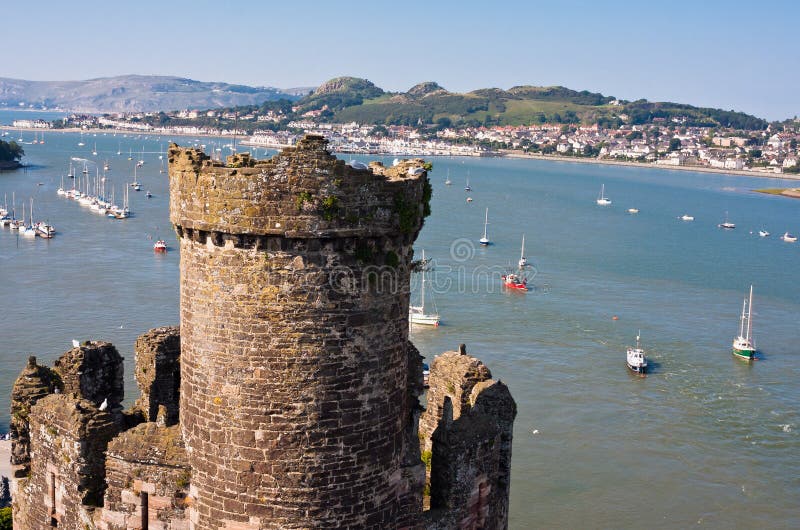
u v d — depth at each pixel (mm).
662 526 65812
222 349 17844
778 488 72625
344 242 17656
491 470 22688
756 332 121875
